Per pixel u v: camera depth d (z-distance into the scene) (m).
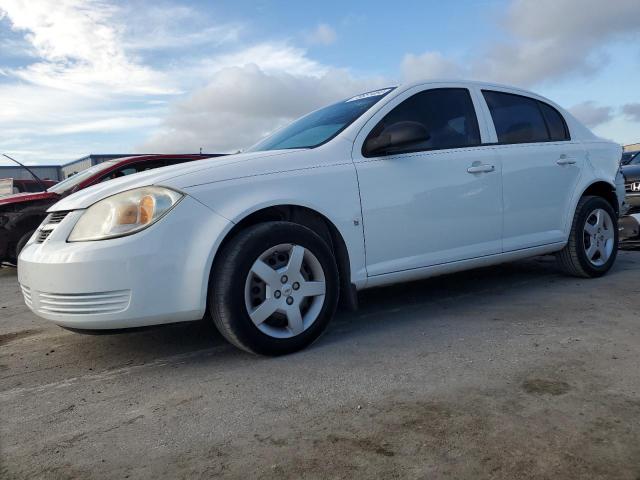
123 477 1.83
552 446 1.87
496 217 3.91
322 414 2.21
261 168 3.02
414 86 3.77
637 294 3.96
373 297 4.35
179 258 2.71
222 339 3.36
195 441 2.05
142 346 3.33
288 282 2.94
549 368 2.56
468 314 3.65
